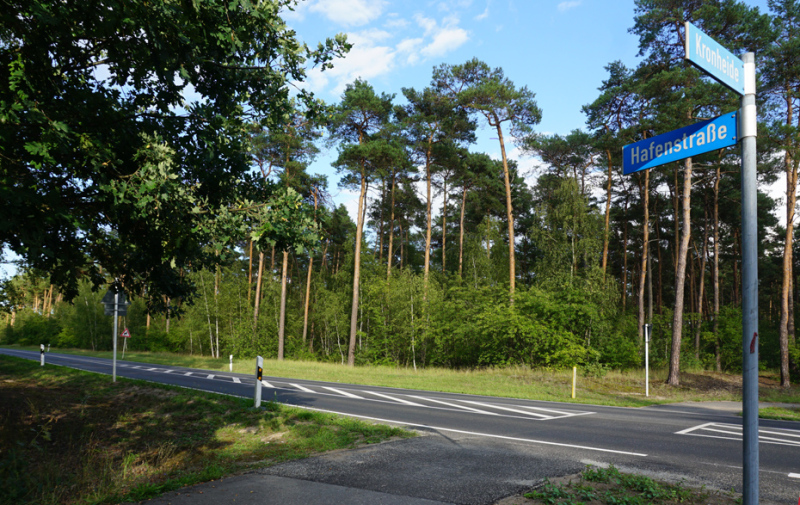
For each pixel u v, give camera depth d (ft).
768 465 22.90
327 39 26.27
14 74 17.25
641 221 146.92
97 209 23.34
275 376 74.84
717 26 71.51
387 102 108.78
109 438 30.53
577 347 84.28
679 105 71.67
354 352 114.93
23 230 17.89
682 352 114.42
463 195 143.74
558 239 101.19
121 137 21.85
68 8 17.81
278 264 192.85
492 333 93.20
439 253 174.19
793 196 84.94
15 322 247.50
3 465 22.59
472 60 94.68
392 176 122.93
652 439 28.99
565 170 124.98
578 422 35.68
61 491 19.49
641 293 111.86
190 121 25.73
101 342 191.11
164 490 17.26
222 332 159.74
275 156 115.55
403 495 16.69
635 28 78.48
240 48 22.67
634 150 12.59
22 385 50.03
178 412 37.86
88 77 23.00
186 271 28.89
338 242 176.65
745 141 9.78
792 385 89.40
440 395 53.52
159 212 21.03
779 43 75.66
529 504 15.92
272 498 16.22
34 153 17.63
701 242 153.28
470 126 108.27
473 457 22.72
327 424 31.35
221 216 23.40
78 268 24.61
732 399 61.82
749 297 9.17
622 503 15.97
